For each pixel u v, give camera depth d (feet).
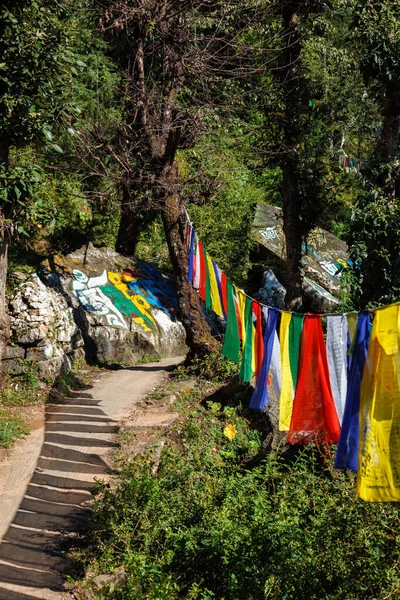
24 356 47.24
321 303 71.15
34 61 36.09
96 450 37.93
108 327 56.65
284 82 55.62
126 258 66.95
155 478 33.35
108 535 29.09
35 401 45.34
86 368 53.72
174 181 53.36
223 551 26.07
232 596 23.85
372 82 47.60
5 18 35.68
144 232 78.64
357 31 46.03
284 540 25.57
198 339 52.49
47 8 38.42
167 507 30.19
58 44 37.17
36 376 47.01
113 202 62.95
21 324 47.62
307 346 22.82
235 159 76.69
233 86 62.28
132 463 35.58
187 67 54.44
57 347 49.26
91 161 63.41
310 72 58.49
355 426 20.85
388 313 19.38
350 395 20.97
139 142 52.70
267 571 23.97
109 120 66.95
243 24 59.88
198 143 65.21
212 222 74.02
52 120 37.70
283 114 55.36
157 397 46.06
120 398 46.68
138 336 58.08
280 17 58.70
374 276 44.29
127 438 39.55
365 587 22.40
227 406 43.16
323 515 26.04
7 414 42.75
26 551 27.89
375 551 22.95
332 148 60.54
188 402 45.65
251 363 27.58
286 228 57.00
